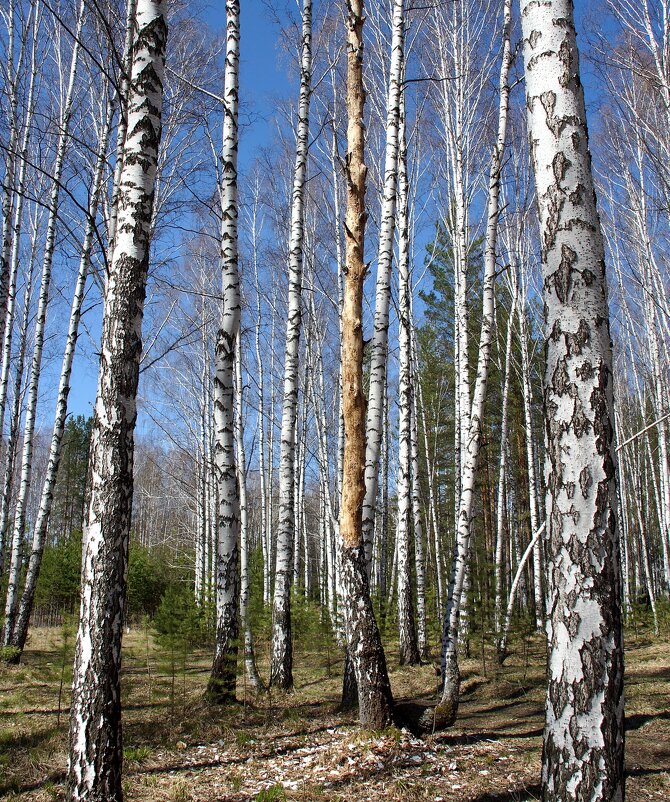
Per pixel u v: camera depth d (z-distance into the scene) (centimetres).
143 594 2520
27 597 1226
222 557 841
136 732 693
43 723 728
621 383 2584
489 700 960
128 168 457
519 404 2181
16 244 1334
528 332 1920
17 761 588
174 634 984
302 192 1063
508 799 470
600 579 266
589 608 264
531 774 528
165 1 485
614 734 255
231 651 826
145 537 4241
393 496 2658
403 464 1274
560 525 277
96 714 385
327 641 1269
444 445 2447
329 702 859
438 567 1822
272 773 551
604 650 260
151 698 874
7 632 1209
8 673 1074
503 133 837
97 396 431
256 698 873
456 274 1548
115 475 416
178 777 546
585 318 287
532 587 2350
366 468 740
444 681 691
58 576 2127
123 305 438
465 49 1370
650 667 1202
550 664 271
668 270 1705
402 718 648
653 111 1245
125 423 425
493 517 2212
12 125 1191
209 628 1609
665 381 1745
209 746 644
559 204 299
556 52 310
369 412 757
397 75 830
